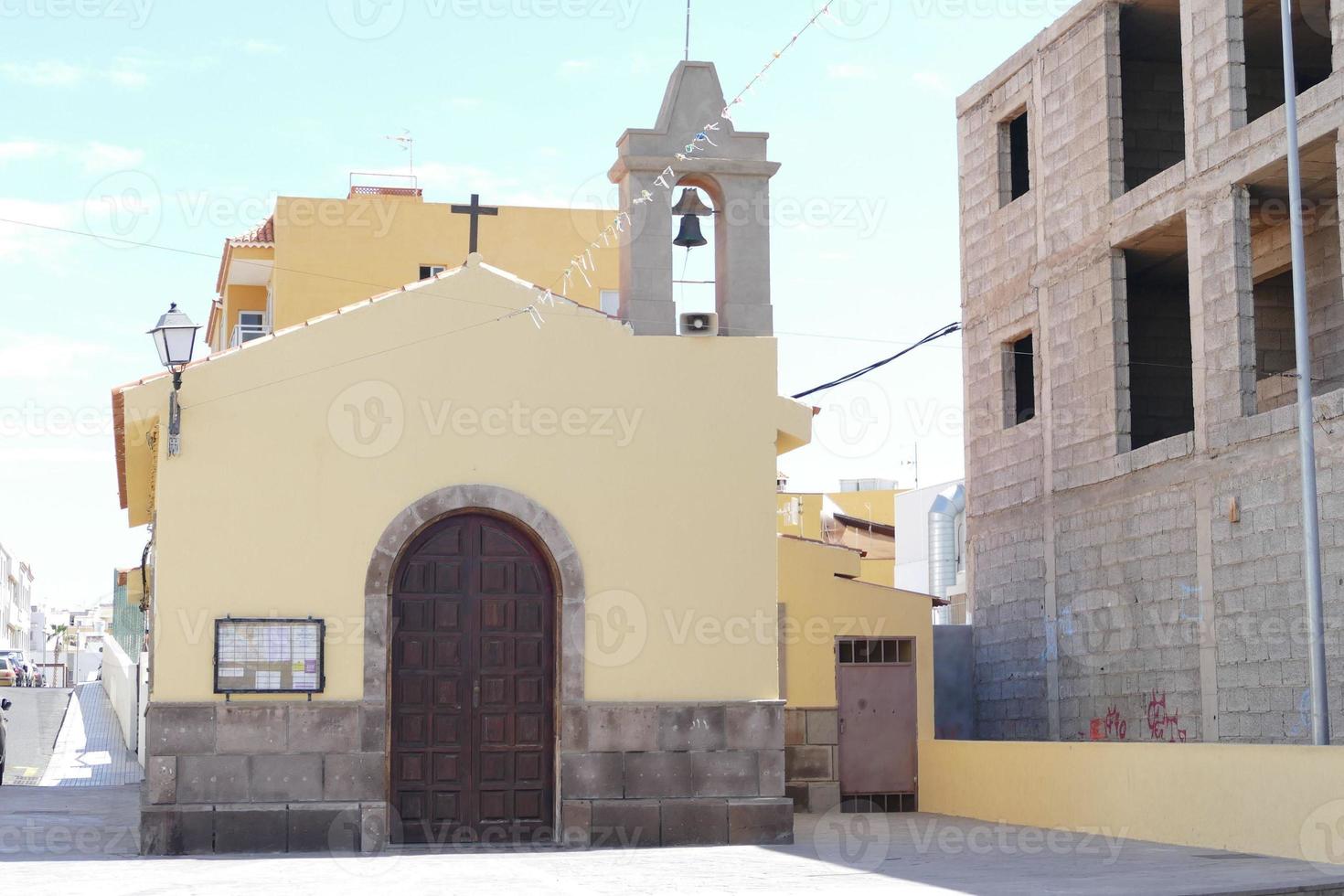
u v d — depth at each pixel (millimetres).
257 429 15812
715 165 17344
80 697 50094
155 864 14047
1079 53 23594
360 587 15836
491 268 16656
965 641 26422
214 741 15336
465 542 16328
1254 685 19281
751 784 16344
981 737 26031
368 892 11883
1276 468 19109
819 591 21297
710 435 16828
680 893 11898
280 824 15320
